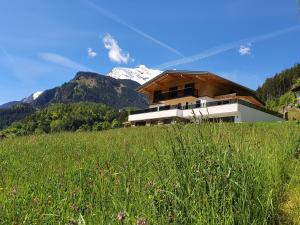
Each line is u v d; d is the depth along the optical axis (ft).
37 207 14.98
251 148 19.13
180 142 16.60
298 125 50.80
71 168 24.66
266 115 132.36
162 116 142.92
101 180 17.65
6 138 55.98
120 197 15.07
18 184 20.29
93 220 13.60
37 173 23.38
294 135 35.42
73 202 16.26
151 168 19.45
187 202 13.88
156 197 14.55
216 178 14.83
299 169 25.39
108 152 30.07
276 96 465.47
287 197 19.33
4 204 15.15
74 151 35.53
